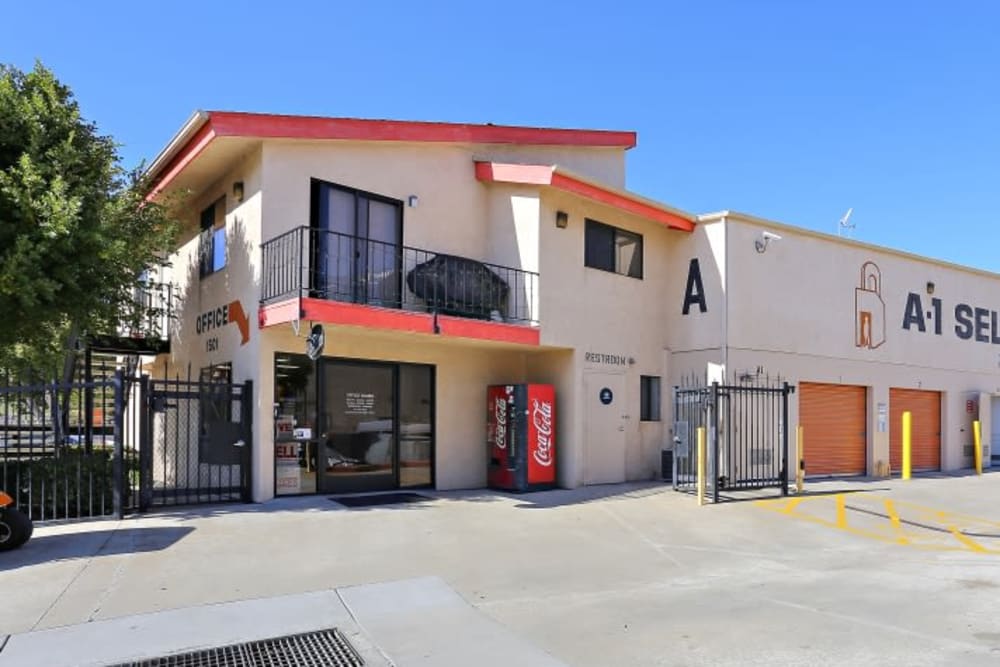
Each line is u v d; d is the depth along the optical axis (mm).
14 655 5035
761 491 13914
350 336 12328
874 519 11445
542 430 13711
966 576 7797
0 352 12398
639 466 15234
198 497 11234
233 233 12570
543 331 13539
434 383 13609
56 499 9719
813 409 16875
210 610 6051
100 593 6492
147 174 13312
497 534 9430
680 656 5191
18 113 10070
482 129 14086
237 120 11367
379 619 5906
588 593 6883
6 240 9750
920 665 5023
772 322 15922
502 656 5109
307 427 12016
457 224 13883
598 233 14883
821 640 5543
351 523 9773
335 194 12391
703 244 15656
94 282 10641
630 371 15180
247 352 11766
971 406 20844
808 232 16672
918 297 19531
